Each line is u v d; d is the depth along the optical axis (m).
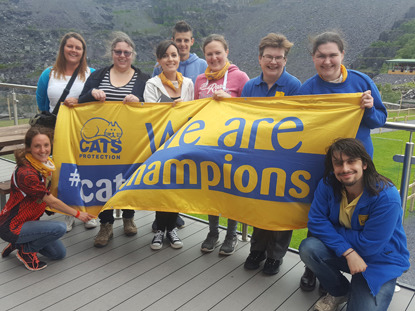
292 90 2.52
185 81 2.98
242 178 2.42
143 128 2.80
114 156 2.83
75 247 2.95
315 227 2.10
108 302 2.24
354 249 2.01
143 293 2.34
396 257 1.99
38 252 2.67
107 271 2.60
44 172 2.58
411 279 2.45
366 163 1.93
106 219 2.96
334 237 2.02
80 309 2.16
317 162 2.29
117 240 3.09
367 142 2.28
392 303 2.28
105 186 2.85
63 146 2.84
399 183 2.36
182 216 3.62
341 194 2.05
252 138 2.41
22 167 2.49
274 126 2.38
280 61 2.46
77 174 2.84
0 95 4.75
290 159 2.33
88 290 2.36
